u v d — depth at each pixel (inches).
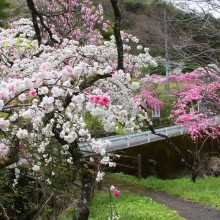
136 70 244.4
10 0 663.1
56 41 235.8
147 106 463.2
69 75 140.6
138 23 517.3
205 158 547.8
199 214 322.7
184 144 546.0
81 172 188.1
